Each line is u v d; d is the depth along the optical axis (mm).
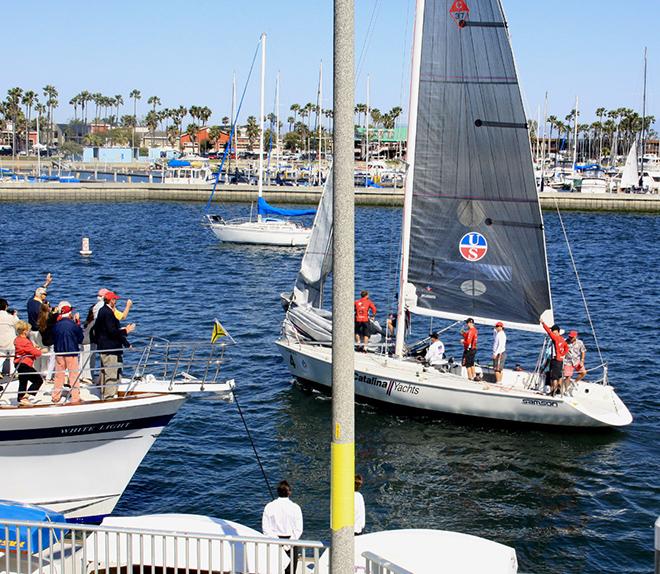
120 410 16859
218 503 20578
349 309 9133
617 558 18141
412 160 27766
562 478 22438
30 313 20750
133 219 101000
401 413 27328
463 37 26703
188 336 38875
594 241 86188
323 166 169000
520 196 26953
